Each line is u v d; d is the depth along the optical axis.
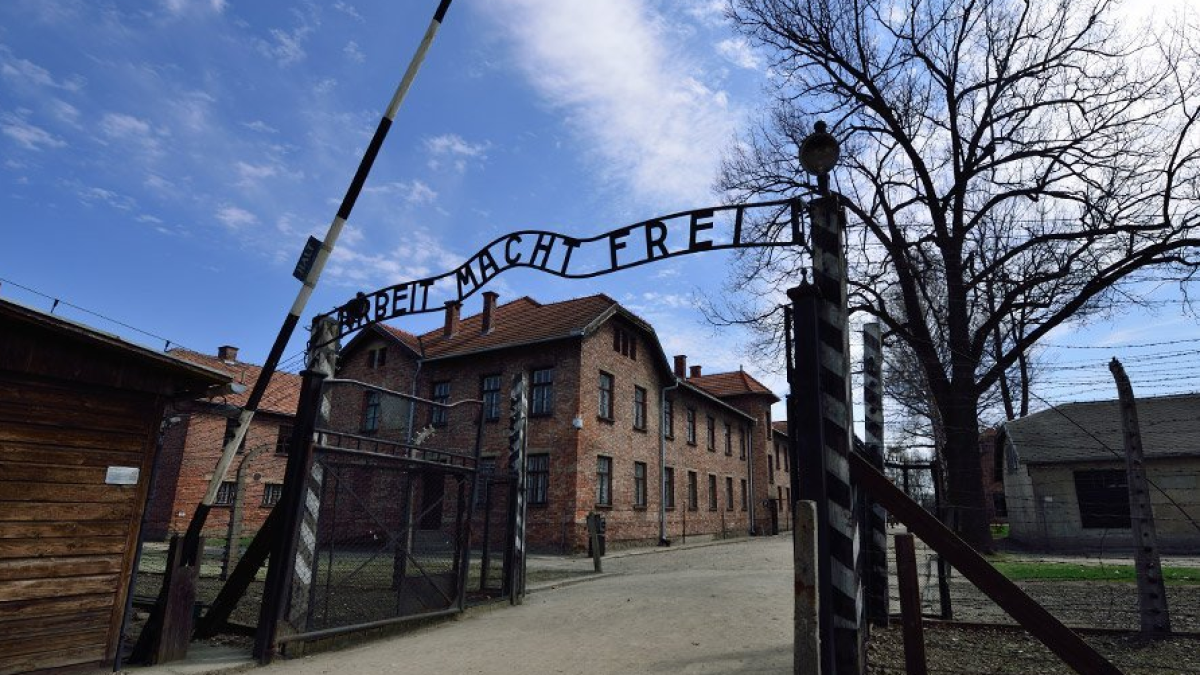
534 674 5.40
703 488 30.59
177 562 5.96
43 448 5.15
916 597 4.12
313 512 6.83
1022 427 25.48
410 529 8.26
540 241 6.41
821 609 4.03
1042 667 5.38
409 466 7.86
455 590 8.25
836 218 4.68
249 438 27.28
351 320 7.79
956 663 5.54
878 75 19.23
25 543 4.98
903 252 18.61
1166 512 21.30
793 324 4.53
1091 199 16.34
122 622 5.50
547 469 21.53
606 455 22.59
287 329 6.38
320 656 6.18
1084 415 25.06
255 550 6.89
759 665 5.41
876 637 6.65
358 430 26.06
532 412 22.39
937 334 21.52
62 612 5.13
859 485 4.29
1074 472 22.73
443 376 24.80
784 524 40.94
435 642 6.74
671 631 6.91
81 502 5.33
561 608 8.72
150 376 5.84
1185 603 9.02
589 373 22.23
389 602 8.45
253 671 5.64
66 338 5.22
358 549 9.45
